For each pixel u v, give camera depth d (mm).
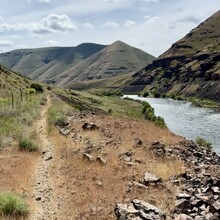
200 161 24250
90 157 21672
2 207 13500
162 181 17641
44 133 31391
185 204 14383
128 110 102188
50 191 16688
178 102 179750
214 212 13359
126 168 20062
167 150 24672
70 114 42562
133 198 15172
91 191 16375
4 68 104875
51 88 122500
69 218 13586
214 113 117188
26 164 20750
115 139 27672
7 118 35906
